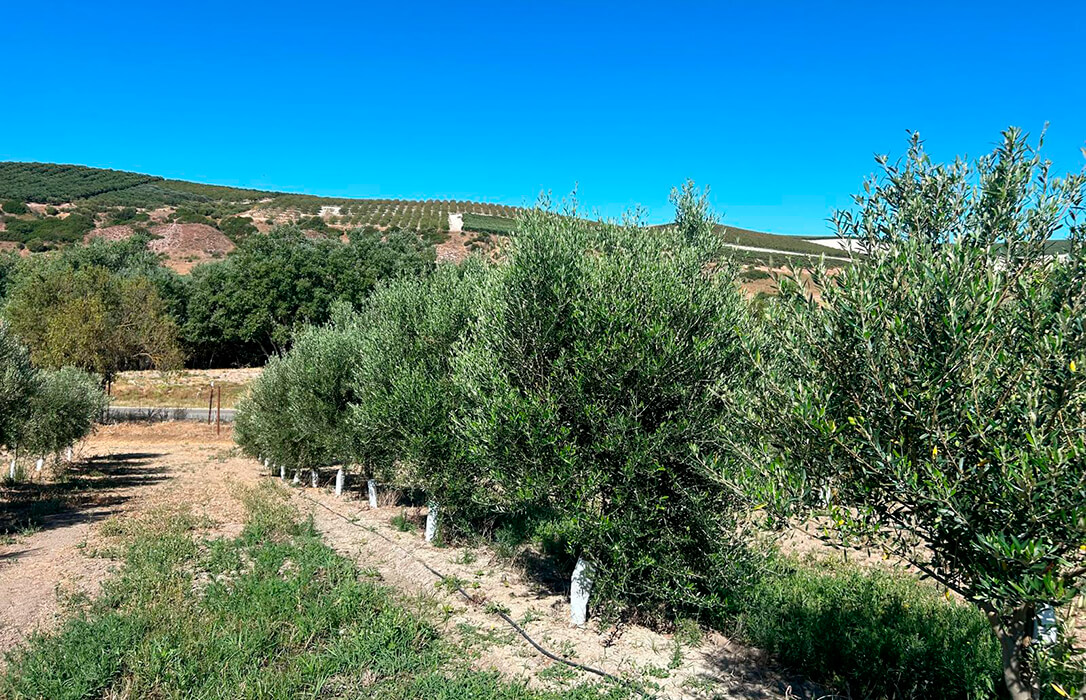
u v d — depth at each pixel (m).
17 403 13.46
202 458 23.62
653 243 7.70
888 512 3.80
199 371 49.50
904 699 5.76
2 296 49.72
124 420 32.38
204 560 9.64
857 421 3.61
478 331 8.20
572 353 7.12
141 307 32.00
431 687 5.83
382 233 103.31
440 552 10.98
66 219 102.94
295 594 7.79
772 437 4.16
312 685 5.78
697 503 6.78
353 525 12.84
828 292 3.79
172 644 6.25
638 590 7.59
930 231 3.91
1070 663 3.51
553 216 7.74
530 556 10.83
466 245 93.31
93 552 10.05
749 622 7.30
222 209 130.50
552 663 6.69
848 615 7.04
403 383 10.75
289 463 17.44
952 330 3.25
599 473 6.86
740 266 8.55
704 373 6.64
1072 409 3.07
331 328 16.67
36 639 6.35
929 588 8.60
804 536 11.83
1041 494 3.02
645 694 5.90
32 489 16.09
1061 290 3.34
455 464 10.43
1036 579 3.05
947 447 3.33
